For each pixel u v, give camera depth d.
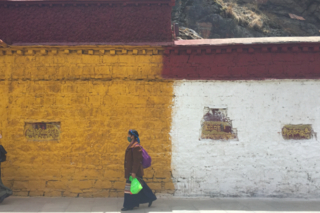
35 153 6.32
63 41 6.65
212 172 6.28
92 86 6.43
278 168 6.28
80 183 6.23
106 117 6.38
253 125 6.38
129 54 6.49
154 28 6.72
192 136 6.35
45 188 6.24
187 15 15.90
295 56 6.47
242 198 6.18
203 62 6.49
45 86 6.43
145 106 6.41
